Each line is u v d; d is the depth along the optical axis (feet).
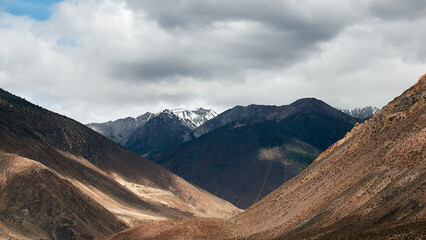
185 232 561.02
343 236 348.38
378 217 355.97
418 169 380.37
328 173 541.75
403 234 305.32
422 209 327.67
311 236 394.73
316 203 489.26
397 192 374.84
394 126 499.51
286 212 531.09
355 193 428.97
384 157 437.58
